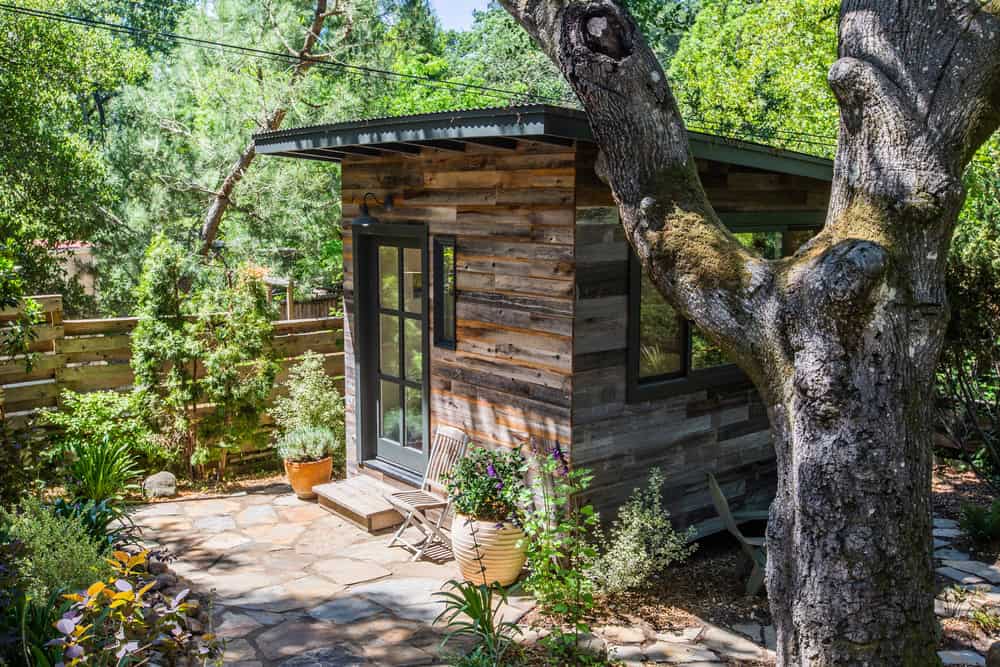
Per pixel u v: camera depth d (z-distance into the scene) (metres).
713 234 4.18
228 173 13.00
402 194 7.38
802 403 3.84
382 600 5.85
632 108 4.22
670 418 6.70
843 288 3.66
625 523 6.34
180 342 8.52
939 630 5.04
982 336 8.30
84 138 17.12
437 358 7.21
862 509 3.76
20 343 7.38
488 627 4.85
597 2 4.20
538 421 6.27
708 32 21.56
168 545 6.94
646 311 6.45
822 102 13.64
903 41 3.97
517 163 6.22
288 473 8.32
